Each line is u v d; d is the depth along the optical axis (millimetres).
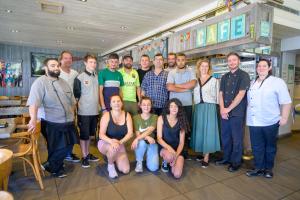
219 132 3207
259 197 2283
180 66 3209
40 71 9062
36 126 2459
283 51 4738
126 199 2246
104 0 3922
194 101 3184
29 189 2447
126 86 3369
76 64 9586
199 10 4277
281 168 3061
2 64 8398
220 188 2471
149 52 5633
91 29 5820
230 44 3287
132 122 3020
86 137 3053
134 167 3076
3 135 2225
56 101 2584
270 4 3436
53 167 2711
